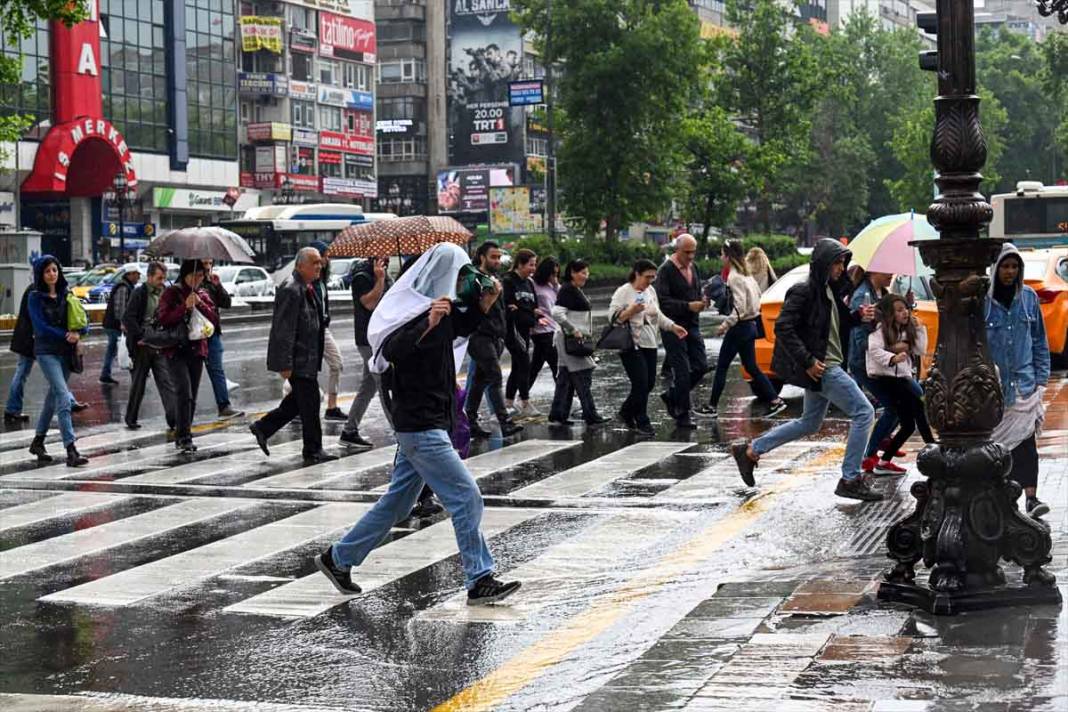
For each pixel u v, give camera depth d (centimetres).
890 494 1315
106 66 8438
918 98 13150
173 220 9169
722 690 670
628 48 6862
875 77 13362
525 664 798
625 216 7056
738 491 1352
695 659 743
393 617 927
